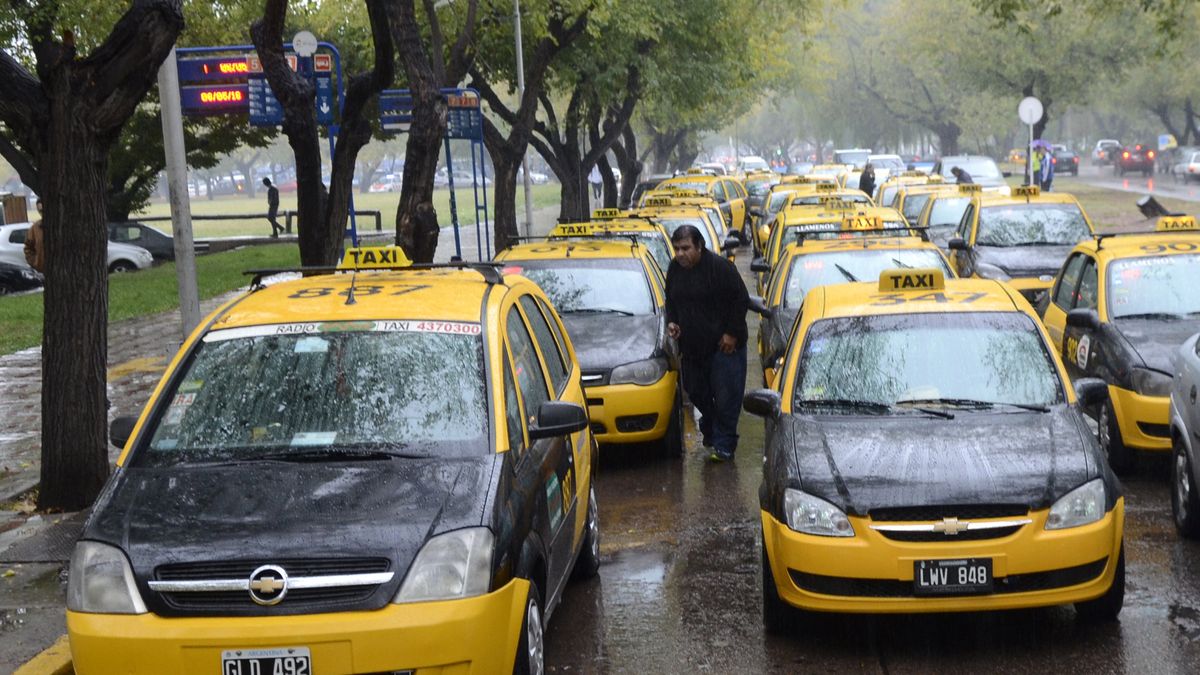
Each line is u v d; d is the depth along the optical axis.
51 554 7.75
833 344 7.36
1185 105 72.81
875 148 106.88
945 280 8.34
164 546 4.87
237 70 19.00
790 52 60.38
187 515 5.04
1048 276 16.03
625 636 6.57
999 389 6.99
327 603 4.73
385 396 5.67
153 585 4.77
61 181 8.69
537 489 5.61
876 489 6.05
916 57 72.75
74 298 8.80
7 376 16.22
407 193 12.96
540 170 129.00
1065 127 107.38
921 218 22.69
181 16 8.73
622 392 10.24
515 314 6.58
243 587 4.74
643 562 7.84
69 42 8.47
